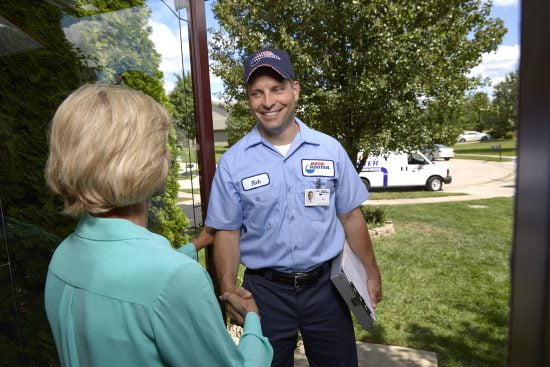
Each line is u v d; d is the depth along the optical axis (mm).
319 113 7152
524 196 437
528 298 439
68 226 2053
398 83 6520
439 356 3152
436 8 6668
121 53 2184
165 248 804
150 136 823
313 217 1750
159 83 2223
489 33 7059
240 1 7035
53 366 1998
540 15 394
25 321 1890
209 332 763
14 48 1839
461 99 7070
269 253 1771
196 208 2201
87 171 778
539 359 426
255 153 1767
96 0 2076
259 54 1719
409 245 6582
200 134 2008
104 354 760
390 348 3262
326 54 6949
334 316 1825
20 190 1880
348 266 1768
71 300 802
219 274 1804
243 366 855
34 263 1926
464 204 10852
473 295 4406
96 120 785
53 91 1978
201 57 1978
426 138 7094
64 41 2014
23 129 1883
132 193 808
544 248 415
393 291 4555
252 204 1743
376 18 6305
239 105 7477
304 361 3002
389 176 13547
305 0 6520
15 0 1837
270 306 1806
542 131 407
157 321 733
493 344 3330
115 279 758
